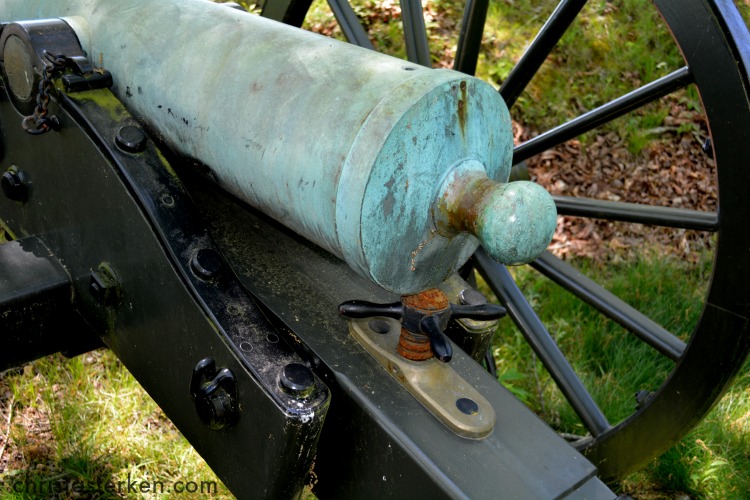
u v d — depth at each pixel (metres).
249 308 1.25
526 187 0.97
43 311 1.51
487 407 1.17
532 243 0.96
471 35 1.85
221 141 1.24
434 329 1.16
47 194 1.52
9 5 1.71
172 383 1.34
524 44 3.48
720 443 2.20
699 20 1.39
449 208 1.03
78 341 1.61
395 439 1.11
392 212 1.02
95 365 2.17
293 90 1.14
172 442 1.99
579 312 2.63
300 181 1.10
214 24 1.33
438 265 1.12
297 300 1.35
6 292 1.45
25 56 1.44
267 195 1.20
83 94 1.40
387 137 0.98
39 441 1.96
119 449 1.95
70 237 1.49
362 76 1.08
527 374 2.44
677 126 3.46
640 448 1.77
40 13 1.60
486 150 1.08
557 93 3.41
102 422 2.00
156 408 2.08
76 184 1.42
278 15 2.07
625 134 3.40
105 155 1.33
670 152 3.41
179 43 1.35
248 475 1.21
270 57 1.21
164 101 1.34
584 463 1.13
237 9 1.42
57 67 1.39
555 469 1.11
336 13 2.11
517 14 3.56
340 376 1.19
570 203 1.92
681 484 2.11
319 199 1.07
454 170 1.04
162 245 1.27
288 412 1.09
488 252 1.00
